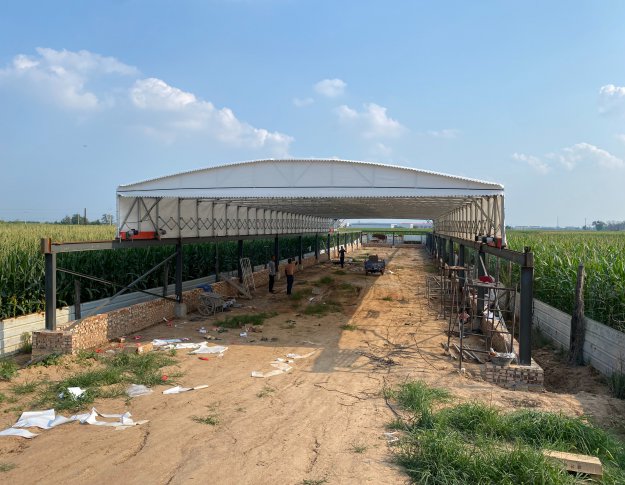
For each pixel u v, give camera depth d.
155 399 7.83
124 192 12.52
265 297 19.25
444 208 21.88
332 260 38.81
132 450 5.91
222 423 6.79
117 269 14.64
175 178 12.42
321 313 16.27
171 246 17.42
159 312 14.02
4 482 5.12
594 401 7.93
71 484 5.08
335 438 6.24
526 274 9.17
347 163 11.63
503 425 6.10
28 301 11.34
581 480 4.90
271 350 11.27
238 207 19.88
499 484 4.77
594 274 11.52
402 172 11.38
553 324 12.48
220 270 21.61
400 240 70.56
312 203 19.53
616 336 9.25
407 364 10.16
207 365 9.92
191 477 5.21
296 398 7.91
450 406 7.26
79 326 10.52
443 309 16.05
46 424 6.70
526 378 8.96
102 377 8.59
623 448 5.87
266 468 5.41
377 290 22.06
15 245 13.08
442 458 5.23
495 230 11.89
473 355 10.88
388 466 5.42
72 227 25.53
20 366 9.48
